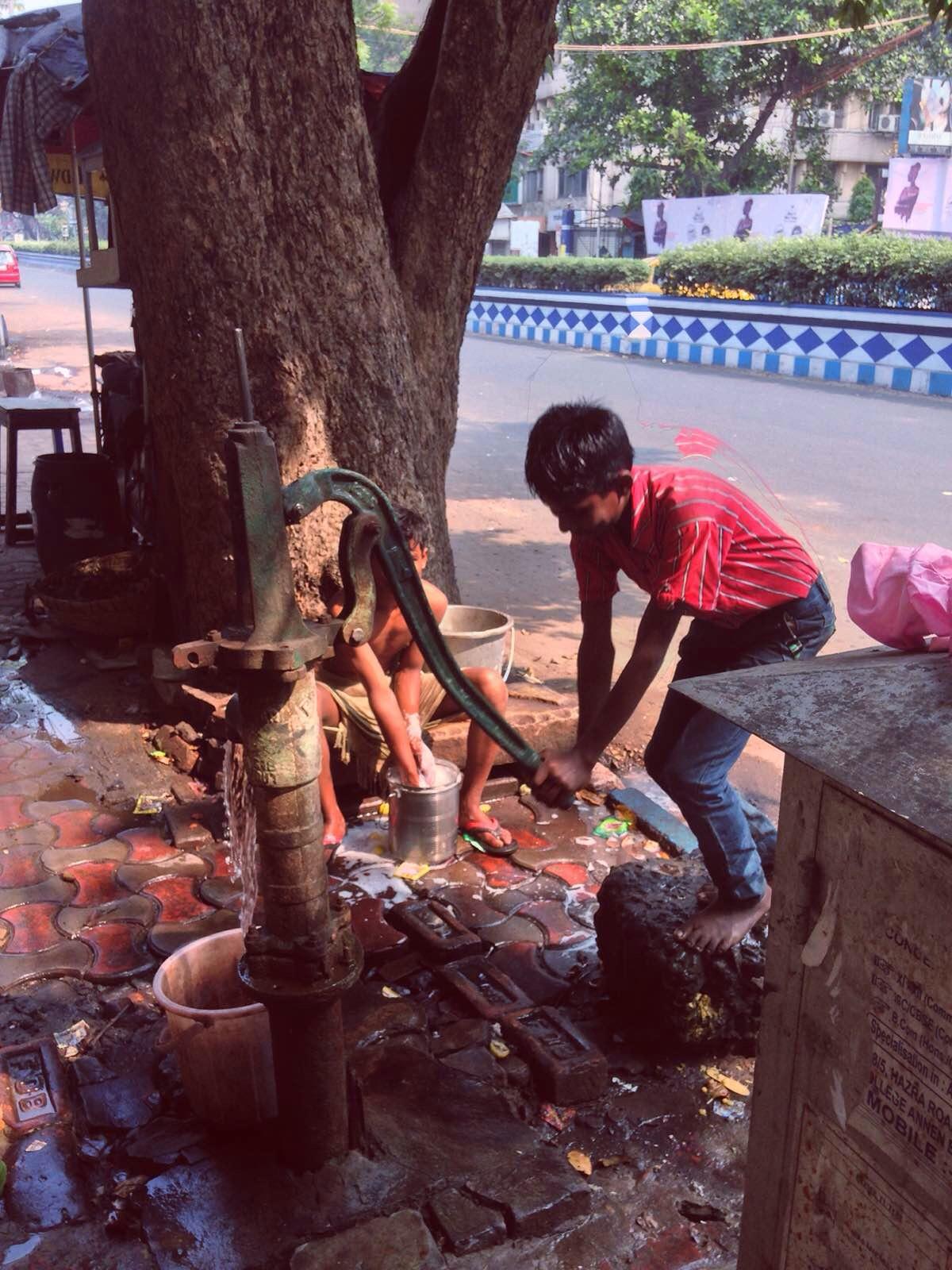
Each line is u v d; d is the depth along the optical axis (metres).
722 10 22.25
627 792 4.23
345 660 3.72
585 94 25.08
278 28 3.96
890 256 15.80
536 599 6.79
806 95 23.36
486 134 4.57
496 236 36.72
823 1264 1.73
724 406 13.60
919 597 1.72
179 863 3.74
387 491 4.52
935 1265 1.51
